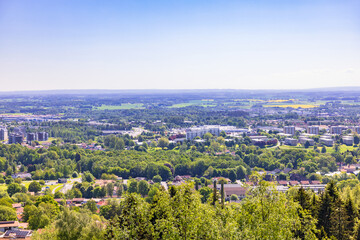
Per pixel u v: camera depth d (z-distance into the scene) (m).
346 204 143.00
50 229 147.25
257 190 111.81
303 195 145.62
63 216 150.88
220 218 121.25
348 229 138.62
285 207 113.06
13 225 176.88
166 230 104.88
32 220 189.25
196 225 105.31
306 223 121.19
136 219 109.12
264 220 107.69
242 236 104.44
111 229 111.44
